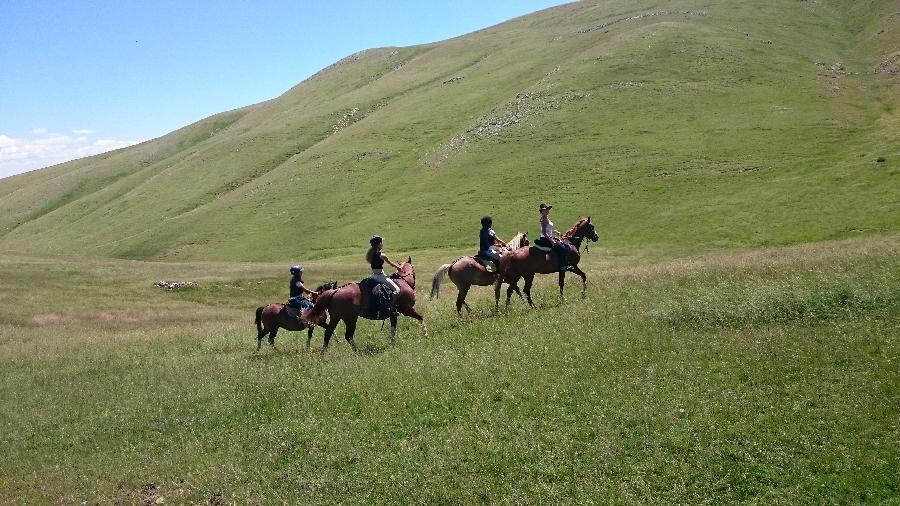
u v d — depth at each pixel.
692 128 74.44
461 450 11.19
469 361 15.22
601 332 16.17
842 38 109.12
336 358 16.94
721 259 28.50
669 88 87.00
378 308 17.39
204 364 18.42
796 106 75.94
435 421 12.47
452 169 84.38
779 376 12.61
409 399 13.48
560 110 88.38
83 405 15.38
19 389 17.08
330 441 12.00
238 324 29.02
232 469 11.27
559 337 16.23
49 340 25.78
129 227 108.06
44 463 12.34
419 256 57.59
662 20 120.31
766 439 10.67
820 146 63.38
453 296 27.95
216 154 131.88
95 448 12.94
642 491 9.71
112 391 16.33
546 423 11.80
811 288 17.11
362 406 13.47
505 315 19.97
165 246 90.00
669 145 71.50
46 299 38.88
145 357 20.73
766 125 71.25
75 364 20.09
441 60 158.62
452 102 114.50
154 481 11.25
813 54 97.69
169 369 18.12
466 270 20.27
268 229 85.38
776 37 106.44
